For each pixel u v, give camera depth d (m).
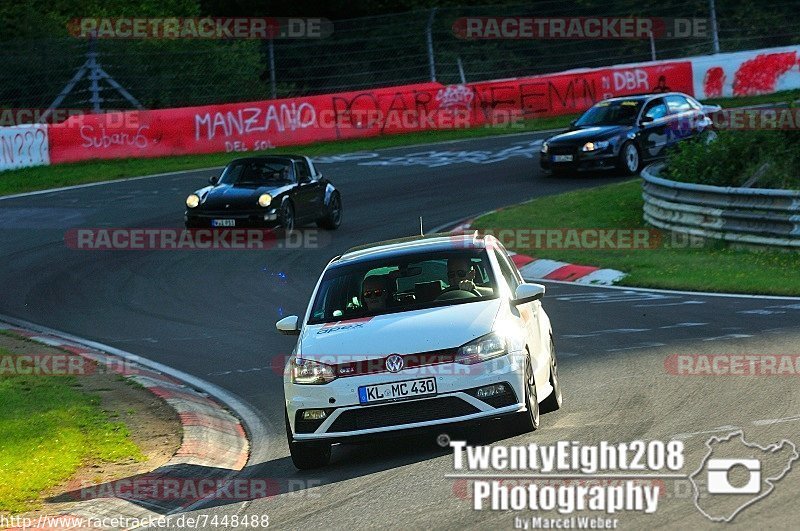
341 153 96.75
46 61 100.88
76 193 81.31
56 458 27.86
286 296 52.31
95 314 50.66
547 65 122.62
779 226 53.94
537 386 27.00
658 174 69.44
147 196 79.50
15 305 53.03
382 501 21.73
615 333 38.84
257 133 98.38
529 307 28.81
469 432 27.02
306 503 22.52
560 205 71.19
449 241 29.78
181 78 107.06
